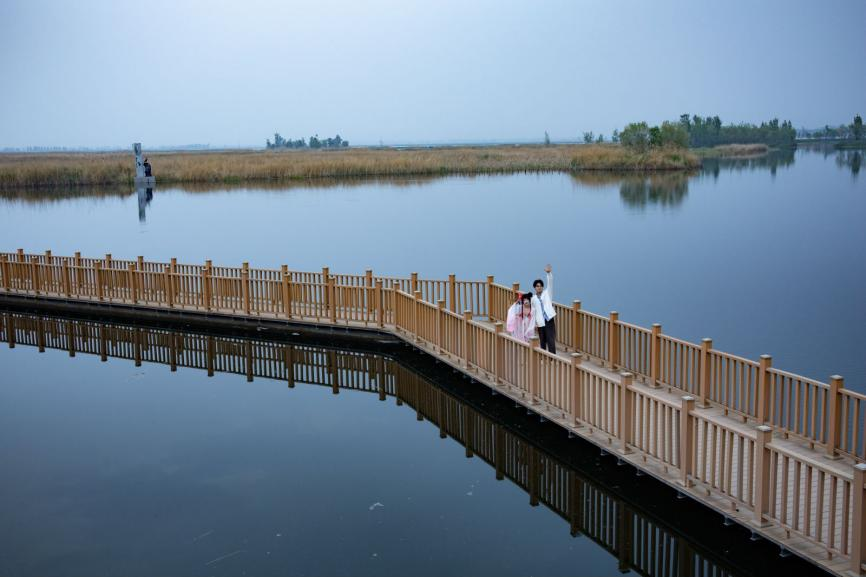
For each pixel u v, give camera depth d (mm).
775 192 51594
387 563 9242
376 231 37719
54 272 22406
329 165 75438
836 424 10109
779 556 8859
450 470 12000
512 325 14383
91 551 9562
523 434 12953
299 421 14109
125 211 47375
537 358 12688
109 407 14867
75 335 20156
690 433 9633
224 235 37000
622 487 11047
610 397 11070
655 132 78688
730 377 11773
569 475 11914
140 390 15938
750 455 8805
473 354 14688
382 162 78125
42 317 21797
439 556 9406
